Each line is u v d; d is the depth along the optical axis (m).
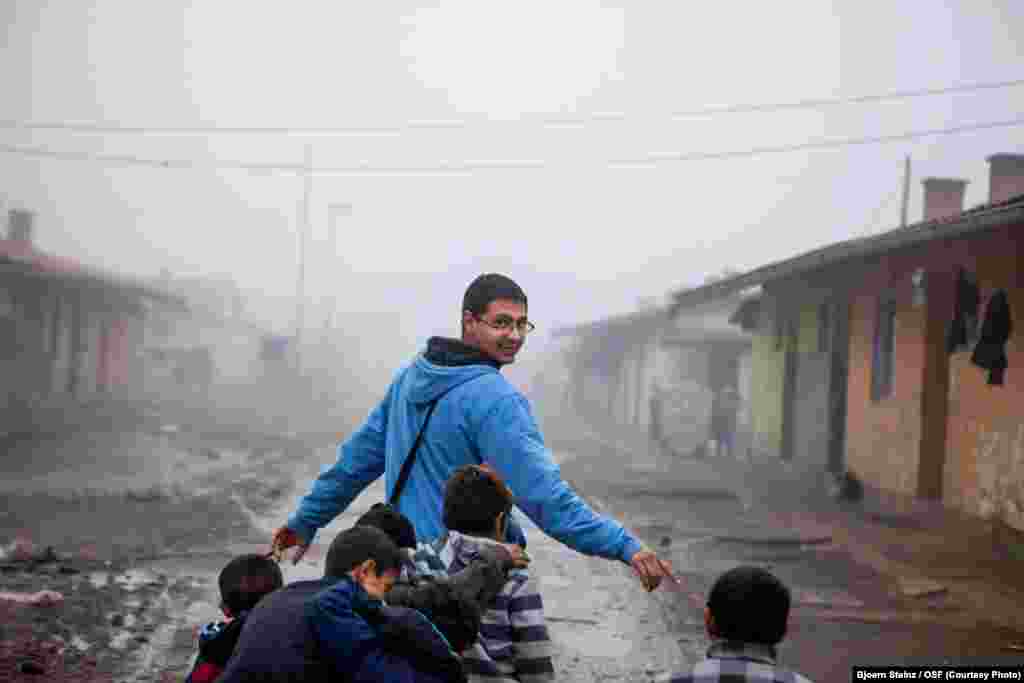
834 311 20.59
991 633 9.03
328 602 3.36
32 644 7.68
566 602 9.95
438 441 3.82
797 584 10.96
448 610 3.44
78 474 18.69
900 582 10.91
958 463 15.09
